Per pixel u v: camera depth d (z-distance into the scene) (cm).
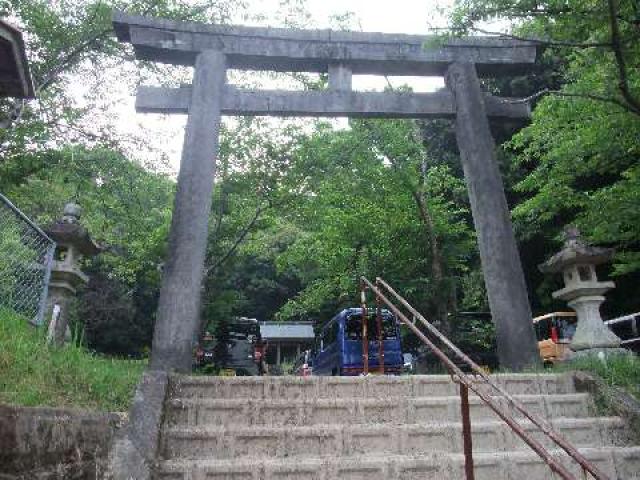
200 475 383
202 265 711
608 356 643
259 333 1557
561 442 259
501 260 753
